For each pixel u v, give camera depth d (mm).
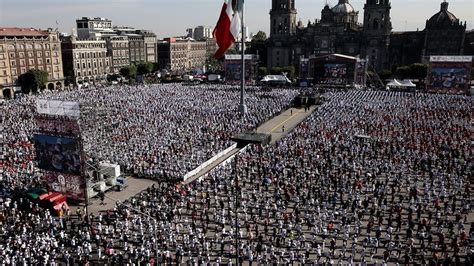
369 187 48594
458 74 117312
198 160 59844
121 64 195875
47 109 45188
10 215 42594
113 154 59938
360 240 38062
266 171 54375
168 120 84500
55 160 46000
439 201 45250
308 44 190500
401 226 40469
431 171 52281
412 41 182375
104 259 35688
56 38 153875
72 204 47625
